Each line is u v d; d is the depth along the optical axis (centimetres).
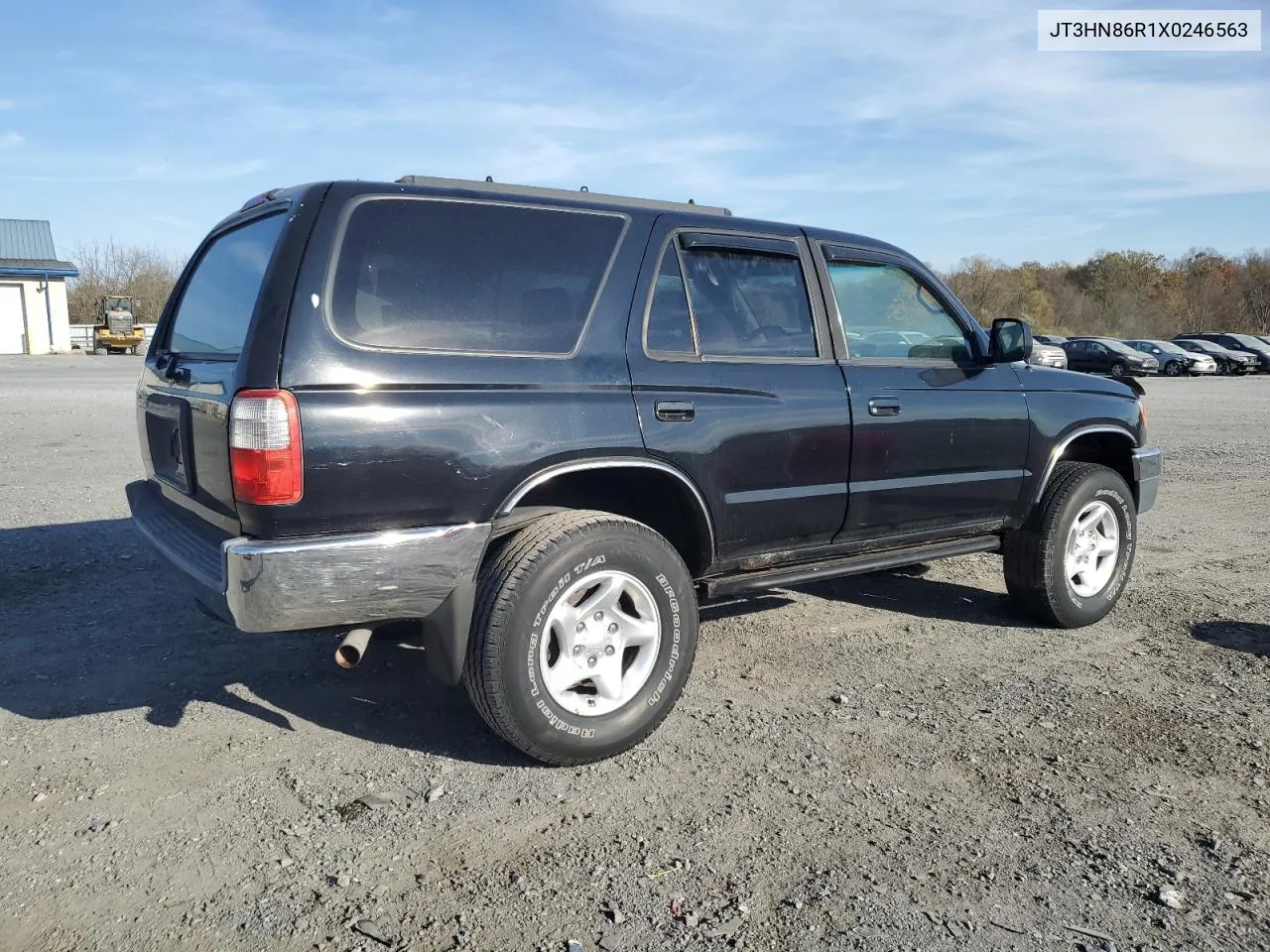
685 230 370
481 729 359
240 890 256
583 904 252
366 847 278
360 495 290
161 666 413
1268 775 328
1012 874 268
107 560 579
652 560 335
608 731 329
